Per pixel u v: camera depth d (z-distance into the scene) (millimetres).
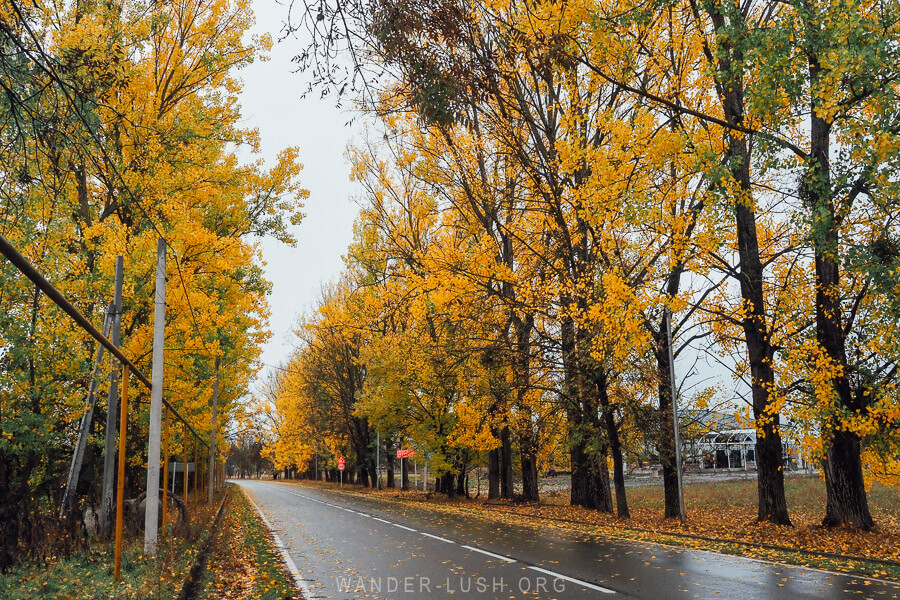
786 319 14336
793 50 10148
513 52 5973
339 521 19062
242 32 16562
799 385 13406
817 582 8273
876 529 13656
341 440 53906
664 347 19797
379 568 9797
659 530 15555
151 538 10531
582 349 18250
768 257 16391
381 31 4996
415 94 5355
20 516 10367
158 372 11086
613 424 19547
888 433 12531
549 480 65750
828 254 11297
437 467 31375
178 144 13391
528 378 23031
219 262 13594
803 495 30359
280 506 27328
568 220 18297
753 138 10797
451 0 5141
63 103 6441
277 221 19375
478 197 21172
